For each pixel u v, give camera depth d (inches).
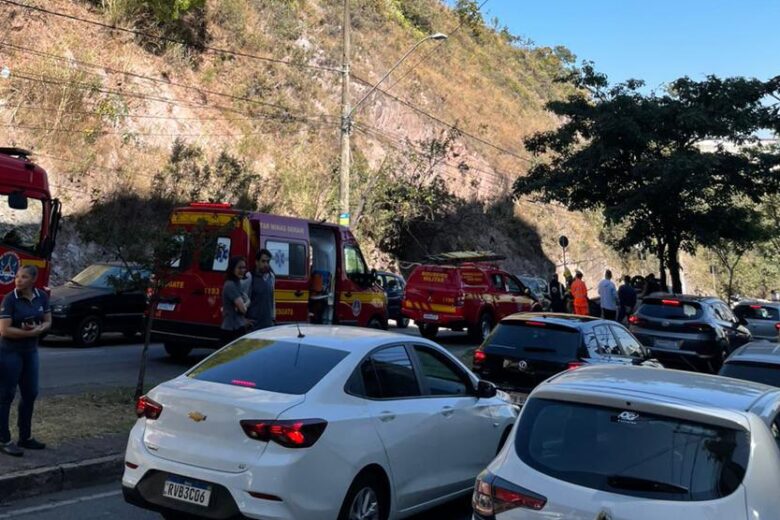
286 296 534.9
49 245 494.3
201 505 188.1
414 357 244.4
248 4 1414.9
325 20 1685.5
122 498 257.4
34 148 856.3
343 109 894.4
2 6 934.4
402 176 1323.8
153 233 393.1
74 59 976.9
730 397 156.9
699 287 2208.4
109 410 355.3
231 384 208.7
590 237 1968.5
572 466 147.1
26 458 272.4
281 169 1167.0
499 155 1863.9
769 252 1924.2
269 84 1275.8
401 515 220.1
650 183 898.7
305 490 186.4
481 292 804.6
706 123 887.1
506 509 147.3
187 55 1160.2
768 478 135.9
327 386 205.5
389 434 214.5
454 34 2375.7
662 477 139.0
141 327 624.7
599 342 387.5
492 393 267.0
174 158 967.0
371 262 1255.5
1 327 272.5
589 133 964.6
